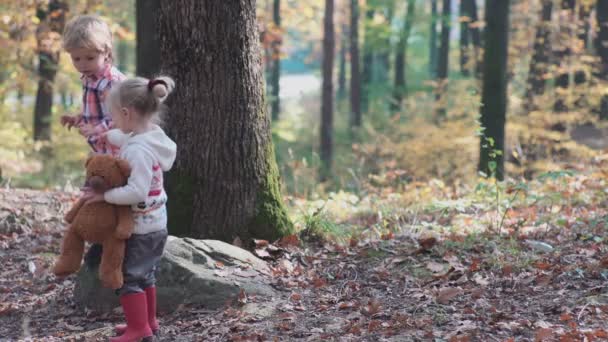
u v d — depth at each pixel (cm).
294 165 1017
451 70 3459
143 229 382
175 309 470
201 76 550
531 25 2236
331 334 409
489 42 1314
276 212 574
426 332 401
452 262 525
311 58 4419
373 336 401
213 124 553
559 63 1975
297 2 2489
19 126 1789
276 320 439
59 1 1498
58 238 696
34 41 1496
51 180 1486
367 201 908
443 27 2800
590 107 1750
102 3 1564
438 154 1712
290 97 3600
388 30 2862
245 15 554
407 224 680
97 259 417
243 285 480
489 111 1304
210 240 518
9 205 763
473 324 408
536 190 827
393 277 514
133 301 388
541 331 379
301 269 528
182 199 559
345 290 492
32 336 448
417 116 2308
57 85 1766
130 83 376
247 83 559
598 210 705
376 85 3170
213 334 422
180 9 543
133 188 366
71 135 1758
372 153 1805
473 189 866
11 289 551
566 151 1655
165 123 560
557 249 561
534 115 1650
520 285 479
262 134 571
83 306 494
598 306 425
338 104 3303
